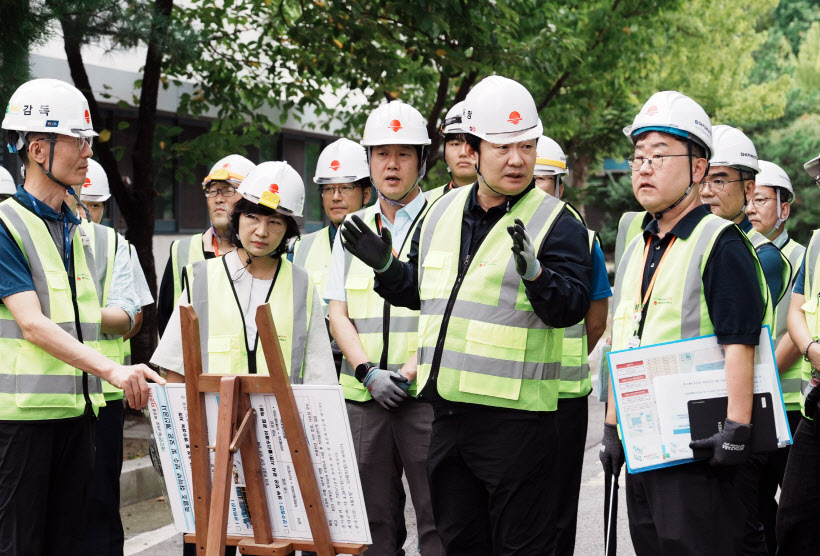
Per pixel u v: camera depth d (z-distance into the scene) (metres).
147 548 5.65
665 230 3.52
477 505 3.60
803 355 4.34
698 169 3.46
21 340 3.69
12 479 3.66
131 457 7.07
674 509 3.33
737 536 3.35
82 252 4.01
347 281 4.68
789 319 4.46
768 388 3.30
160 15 7.38
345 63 9.03
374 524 4.60
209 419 3.10
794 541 4.22
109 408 4.85
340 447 3.01
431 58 9.02
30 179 3.82
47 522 3.88
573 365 4.69
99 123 8.51
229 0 9.92
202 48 8.30
